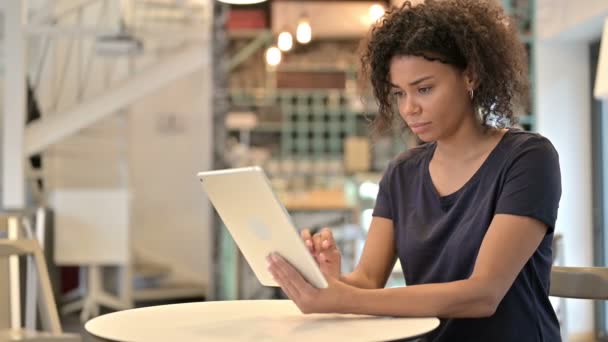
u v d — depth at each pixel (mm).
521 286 1768
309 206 7586
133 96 8539
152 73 8609
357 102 10594
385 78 1889
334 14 10695
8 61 7348
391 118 1958
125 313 1802
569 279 2125
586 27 5574
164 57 8672
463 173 1851
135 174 10070
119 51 8094
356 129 10805
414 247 1892
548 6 5980
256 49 10672
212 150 8844
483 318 1767
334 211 7770
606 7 4980
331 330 1540
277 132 10750
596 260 6082
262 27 10531
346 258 7586
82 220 7781
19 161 7402
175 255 10070
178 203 10133
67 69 9781
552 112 6160
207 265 10062
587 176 6148
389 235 2014
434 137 1781
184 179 10148
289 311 1805
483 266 1655
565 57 6191
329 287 1601
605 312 5969
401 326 1538
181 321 1692
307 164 10719
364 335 1468
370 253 2010
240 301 1958
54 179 9562
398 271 4605
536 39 6168
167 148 10133
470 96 1808
